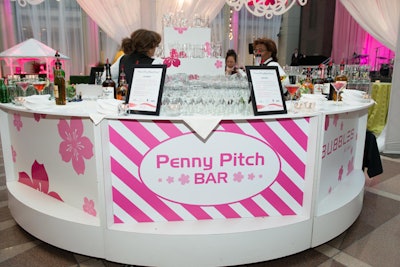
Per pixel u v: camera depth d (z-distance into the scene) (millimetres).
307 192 2004
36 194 2297
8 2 5500
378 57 6594
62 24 5848
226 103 1864
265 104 1834
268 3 4184
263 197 1994
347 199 2275
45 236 2047
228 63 4406
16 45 5094
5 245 2125
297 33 7527
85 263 1943
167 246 1817
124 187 1888
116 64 3000
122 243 1842
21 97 2262
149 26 4492
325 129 2152
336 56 7324
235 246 1848
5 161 2529
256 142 1897
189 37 2289
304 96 2457
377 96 5234
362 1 5152
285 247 1949
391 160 4230
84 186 1989
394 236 2277
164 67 1819
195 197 1934
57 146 2084
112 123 1805
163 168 1878
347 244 2172
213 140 1855
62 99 2152
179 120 1776
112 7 4395
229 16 6504
